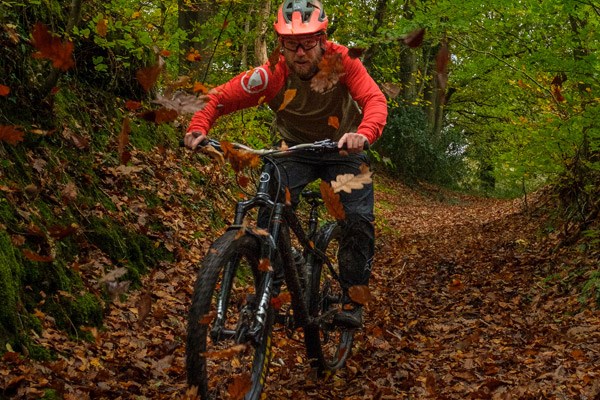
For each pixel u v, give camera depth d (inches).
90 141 210.4
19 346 122.1
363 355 170.2
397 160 1030.4
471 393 133.3
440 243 440.1
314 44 115.7
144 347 144.9
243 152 79.8
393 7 461.1
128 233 190.5
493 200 1063.0
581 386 138.1
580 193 309.1
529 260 309.9
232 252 97.2
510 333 198.8
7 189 149.2
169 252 205.0
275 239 105.6
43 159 178.7
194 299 90.8
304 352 163.3
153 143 258.1
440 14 294.5
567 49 283.1
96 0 240.8
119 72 247.8
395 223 615.5
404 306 251.3
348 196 134.4
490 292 263.0
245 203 104.1
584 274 246.1
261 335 102.1
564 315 217.9
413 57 956.6
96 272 162.4
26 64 186.7
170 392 125.9
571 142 276.1
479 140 1156.5
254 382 106.5
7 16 188.4
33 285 140.5
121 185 209.8
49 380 115.4
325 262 139.4
